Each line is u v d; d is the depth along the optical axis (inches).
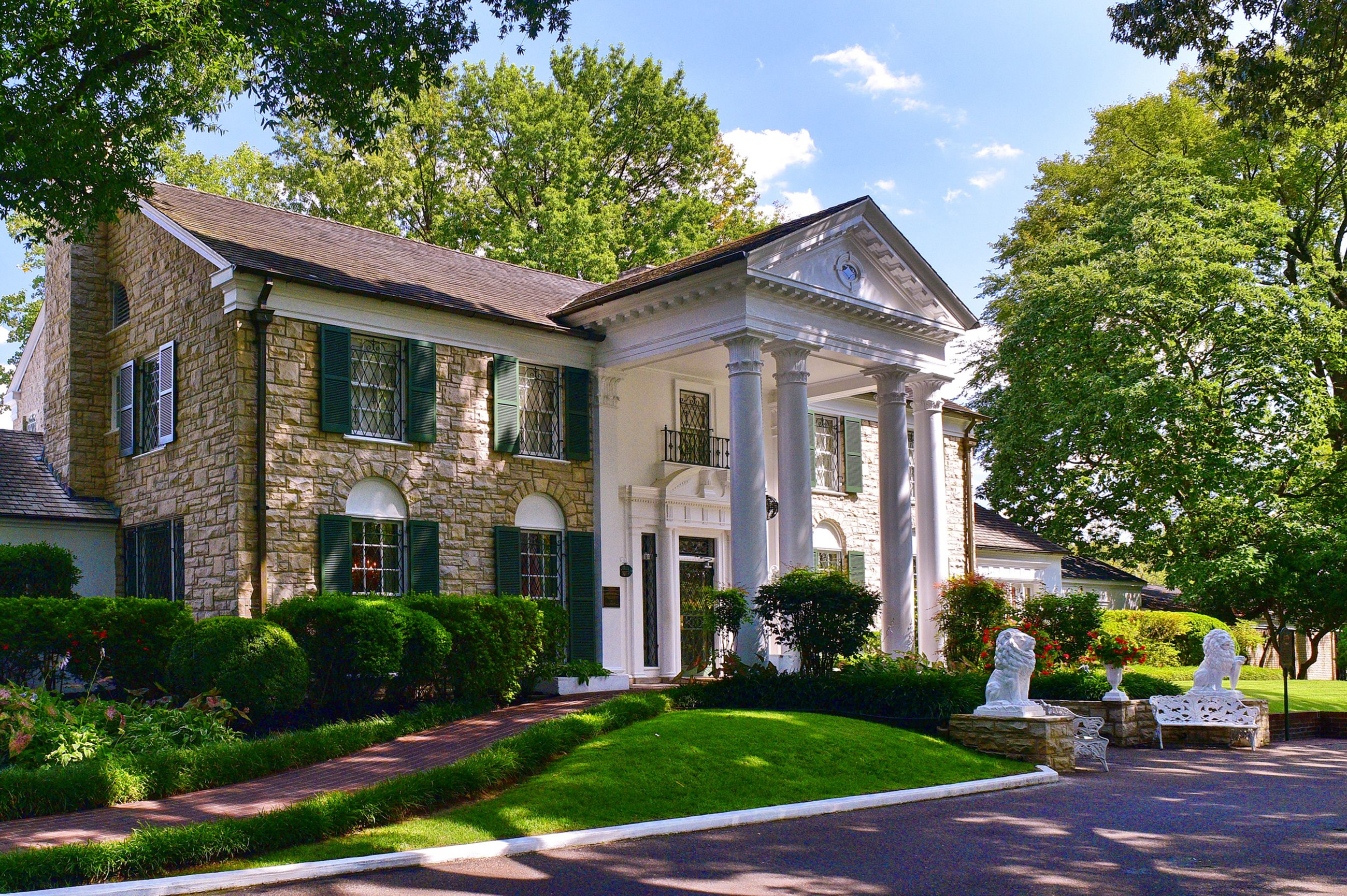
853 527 1048.8
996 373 1521.9
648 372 894.4
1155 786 518.3
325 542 672.4
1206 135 1448.1
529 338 810.2
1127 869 331.0
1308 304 1136.2
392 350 738.2
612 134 1684.3
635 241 1620.3
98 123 619.2
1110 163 1547.7
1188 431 1143.0
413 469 729.6
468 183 1593.3
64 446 799.1
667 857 340.8
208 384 679.7
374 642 585.0
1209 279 1128.8
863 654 802.2
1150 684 783.7
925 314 885.2
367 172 1425.9
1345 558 1080.2
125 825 358.3
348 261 778.2
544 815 380.5
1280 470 1168.2
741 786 440.1
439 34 668.1
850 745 517.3
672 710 606.5
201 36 575.5
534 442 813.2
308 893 285.3
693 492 899.4
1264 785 525.3
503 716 614.2
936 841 371.9
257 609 641.6
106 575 765.9
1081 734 631.2
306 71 648.4
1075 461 1379.2
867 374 889.5
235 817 366.3
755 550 736.3
